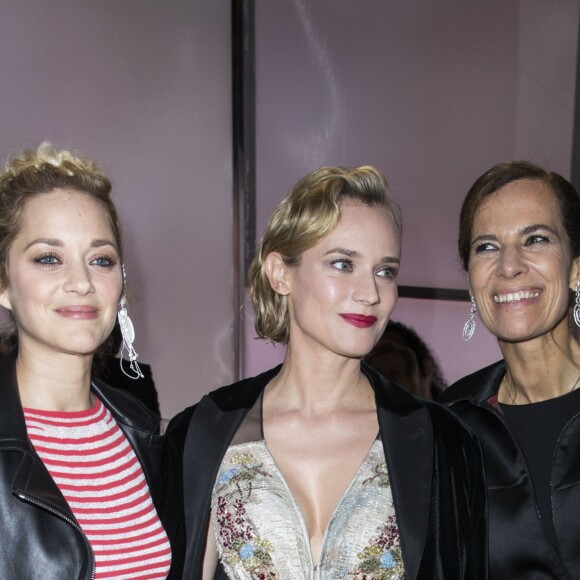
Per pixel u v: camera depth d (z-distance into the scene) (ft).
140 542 6.59
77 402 6.78
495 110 15.97
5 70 15.93
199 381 17.39
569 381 7.31
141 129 16.84
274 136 17.37
